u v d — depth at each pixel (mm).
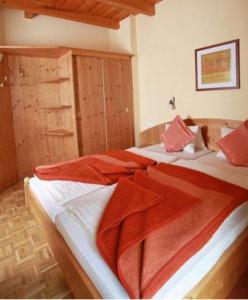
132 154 3064
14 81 3787
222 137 2855
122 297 1062
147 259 1143
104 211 1627
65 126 4184
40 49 3469
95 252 1313
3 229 2467
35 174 2621
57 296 1615
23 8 3320
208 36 3100
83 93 3914
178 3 3389
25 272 1849
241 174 2262
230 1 2812
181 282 1139
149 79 4156
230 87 2953
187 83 3480
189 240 1283
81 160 2834
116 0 3254
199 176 2146
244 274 1624
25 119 3951
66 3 3541
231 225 1517
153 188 1833
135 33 4230
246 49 2752
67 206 1823
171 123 3488
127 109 4430
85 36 4336
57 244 1664
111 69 4152
